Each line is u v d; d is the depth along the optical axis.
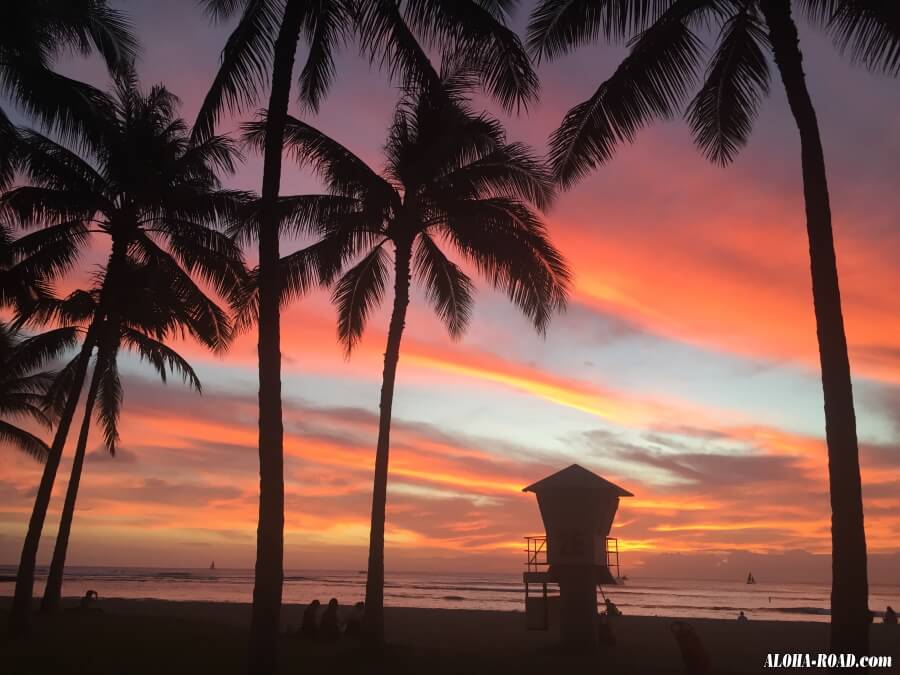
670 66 13.06
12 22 15.39
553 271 20.19
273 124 11.98
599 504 18.16
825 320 10.14
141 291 23.53
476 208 19.06
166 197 21.41
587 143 14.03
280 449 10.71
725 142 15.00
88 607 25.42
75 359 28.05
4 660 13.96
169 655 14.99
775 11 11.41
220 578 159.62
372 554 16.64
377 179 18.89
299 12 12.42
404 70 13.86
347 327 22.59
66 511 24.22
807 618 53.53
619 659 16.84
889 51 11.85
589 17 13.11
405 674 13.71
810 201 10.62
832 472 9.72
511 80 13.27
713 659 18.28
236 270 22.80
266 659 9.86
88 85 17.67
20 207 20.06
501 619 30.52
